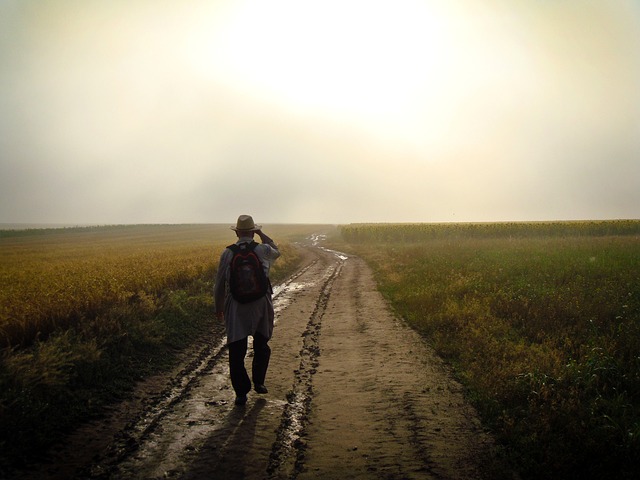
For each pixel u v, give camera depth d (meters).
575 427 4.95
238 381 6.18
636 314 9.38
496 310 10.83
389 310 13.37
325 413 5.95
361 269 26.05
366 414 5.90
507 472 4.34
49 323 9.22
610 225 44.69
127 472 4.44
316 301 15.51
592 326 8.80
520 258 20.70
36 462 4.63
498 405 5.89
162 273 16.36
